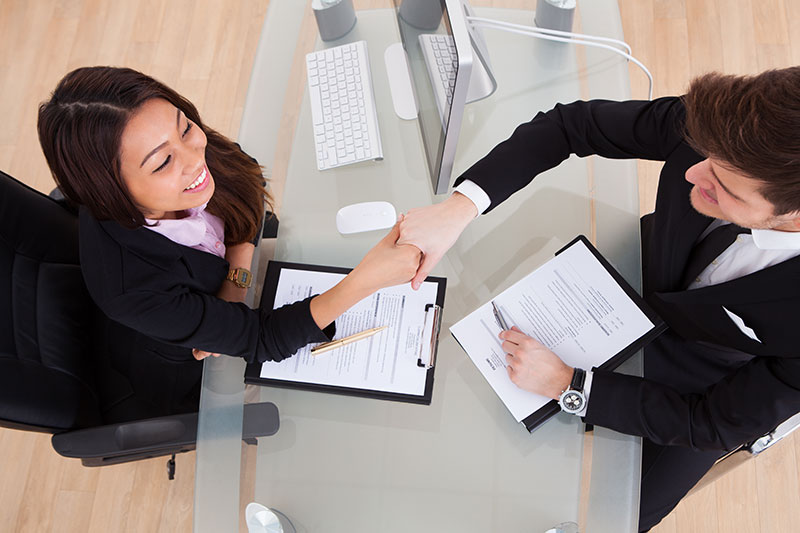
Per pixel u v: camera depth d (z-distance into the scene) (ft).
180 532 6.04
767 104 2.32
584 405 3.59
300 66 4.81
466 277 4.08
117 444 3.86
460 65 3.10
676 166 3.71
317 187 4.43
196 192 3.72
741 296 3.35
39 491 6.20
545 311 3.82
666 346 4.36
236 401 3.83
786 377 3.35
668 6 7.52
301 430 3.80
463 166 4.45
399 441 3.74
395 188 4.39
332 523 3.64
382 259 3.72
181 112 3.52
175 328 3.73
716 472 4.56
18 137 7.58
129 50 7.86
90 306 4.65
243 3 7.91
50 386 4.00
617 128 3.89
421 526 3.60
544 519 3.56
